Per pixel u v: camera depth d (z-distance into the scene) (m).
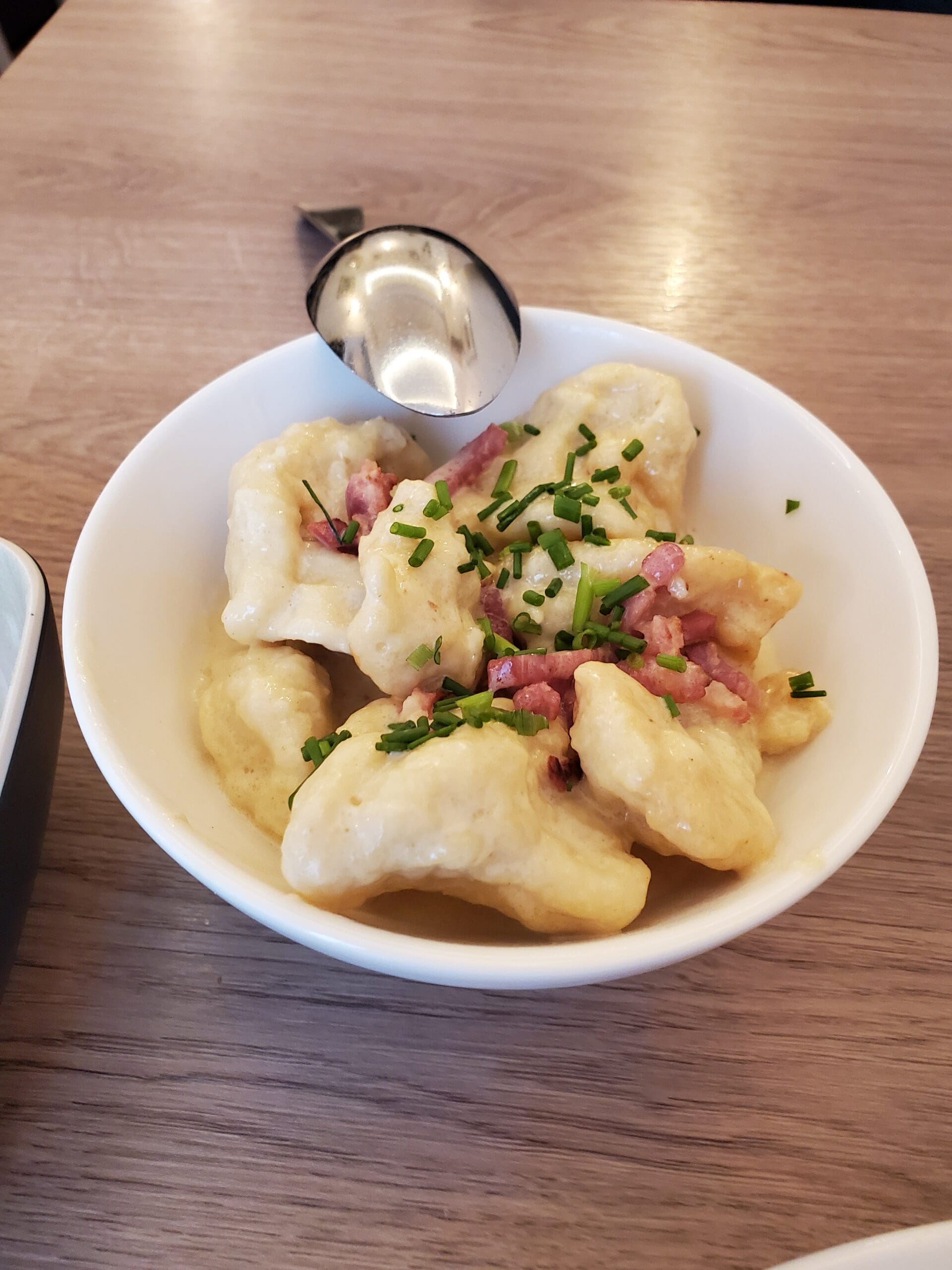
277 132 0.33
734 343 0.28
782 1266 0.13
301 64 0.36
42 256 0.30
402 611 0.18
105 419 0.26
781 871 0.16
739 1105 0.17
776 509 0.22
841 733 0.19
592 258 0.30
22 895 0.16
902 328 0.28
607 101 0.34
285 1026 0.17
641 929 0.16
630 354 0.23
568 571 0.20
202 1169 0.16
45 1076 0.17
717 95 0.35
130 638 0.19
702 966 0.18
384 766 0.16
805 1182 0.16
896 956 0.18
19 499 0.24
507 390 0.24
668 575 0.19
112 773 0.16
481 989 0.17
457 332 0.24
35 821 0.17
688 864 0.18
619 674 0.17
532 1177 0.16
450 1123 0.16
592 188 0.32
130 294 0.29
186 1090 0.17
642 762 0.16
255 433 0.23
